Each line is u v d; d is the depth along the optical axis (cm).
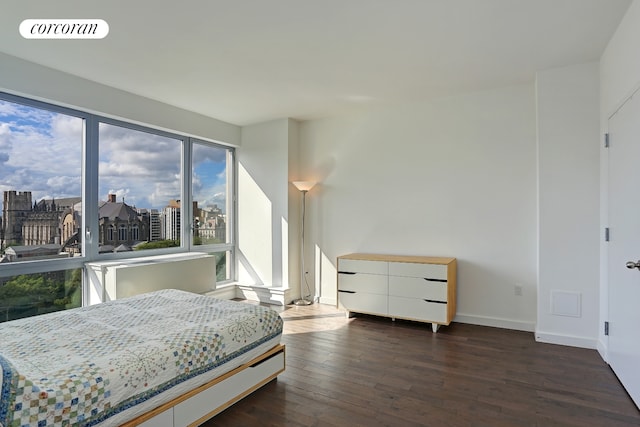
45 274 325
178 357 191
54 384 149
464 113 392
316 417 210
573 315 315
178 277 396
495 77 344
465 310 392
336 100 409
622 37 243
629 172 233
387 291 389
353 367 279
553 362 283
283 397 233
